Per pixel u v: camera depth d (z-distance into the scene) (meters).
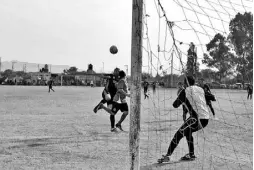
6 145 6.42
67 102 19.14
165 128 9.19
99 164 5.16
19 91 33.94
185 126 5.36
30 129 8.50
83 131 8.38
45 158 5.48
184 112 7.25
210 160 5.58
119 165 5.12
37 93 29.95
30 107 15.15
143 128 9.17
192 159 5.59
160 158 5.62
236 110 16.30
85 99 22.30
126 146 6.53
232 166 5.23
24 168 4.87
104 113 13.16
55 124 9.54
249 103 22.55
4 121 9.93
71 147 6.38
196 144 6.98
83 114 12.57
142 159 5.59
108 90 8.57
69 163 5.20
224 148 6.55
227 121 11.12
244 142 7.21
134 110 4.24
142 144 6.86
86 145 6.57
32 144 6.57
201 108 5.36
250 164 5.37
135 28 4.25
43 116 11.59
